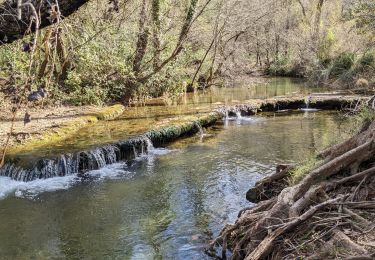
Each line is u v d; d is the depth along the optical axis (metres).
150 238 6.59
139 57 17.52
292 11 33.66
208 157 10.91
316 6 31.62
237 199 7.99
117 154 10.69
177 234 6.67
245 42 28.55
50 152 10.04
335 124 14.27
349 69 22.17
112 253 6.21
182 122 13.34
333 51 25.84
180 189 8.68
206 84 23.12
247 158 10.70
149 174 9.69
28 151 10.11
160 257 5.99
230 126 14.73
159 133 12.15
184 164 10.38
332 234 4.54
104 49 15.98
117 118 14.45
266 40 32.47
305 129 13.75
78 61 15.59
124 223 7.18
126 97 17.64
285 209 5.13
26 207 7.94
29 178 9.27
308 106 17.75
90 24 10.44
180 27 19.53
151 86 18.97
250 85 25.16
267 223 5.08
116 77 17.03
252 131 13.81
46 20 2.41
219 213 7.38
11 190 8.76
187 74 22.20
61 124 12.60
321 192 5.20
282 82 26.67
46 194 8.55
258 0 23.72
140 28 16.80
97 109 15.23
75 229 7.03
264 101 17.84
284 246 4.66
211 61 23.03
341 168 5.40
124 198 8.28
